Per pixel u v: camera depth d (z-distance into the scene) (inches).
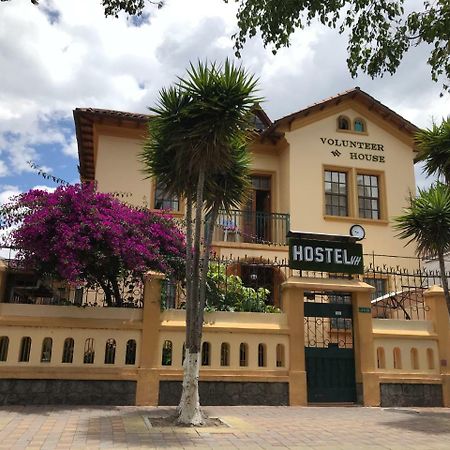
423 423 324.8
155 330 377.7
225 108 314.2
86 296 455.5
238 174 372.2
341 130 683.4
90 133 650.2
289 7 308.7
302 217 644.1
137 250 370.9
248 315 402.9
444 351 429.1
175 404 369.7
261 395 388.2
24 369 352.8
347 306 428.1
